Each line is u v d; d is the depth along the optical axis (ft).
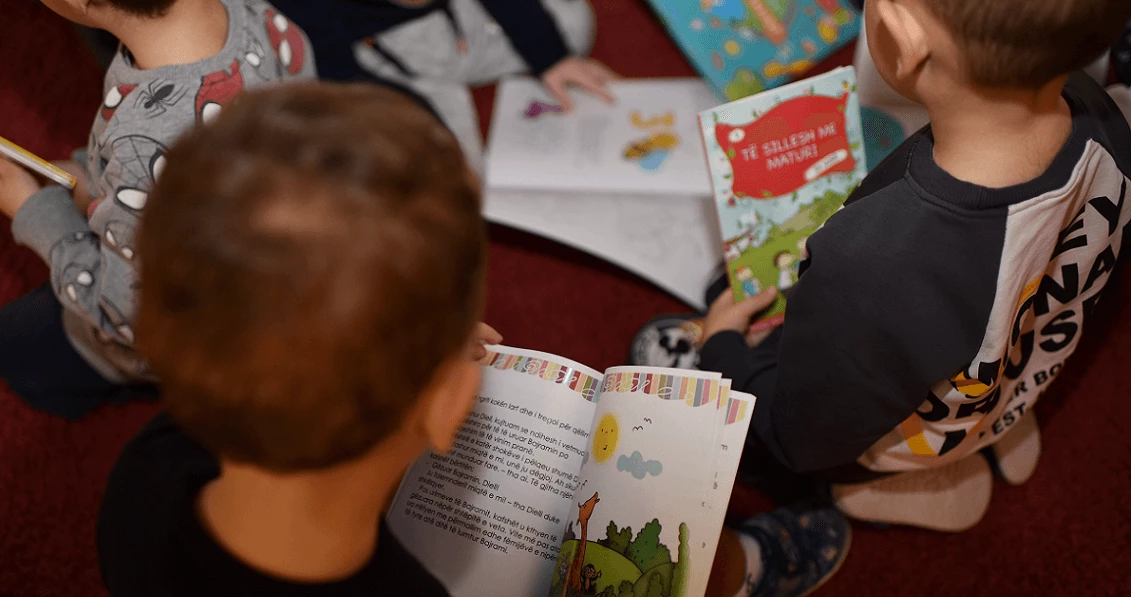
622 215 4.27
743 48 4.32
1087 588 3.72
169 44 2.50
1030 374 2.93
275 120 1.12
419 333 1.14
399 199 1.09
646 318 4.39
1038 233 2.01
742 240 3.23
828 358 2.39
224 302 1.04
